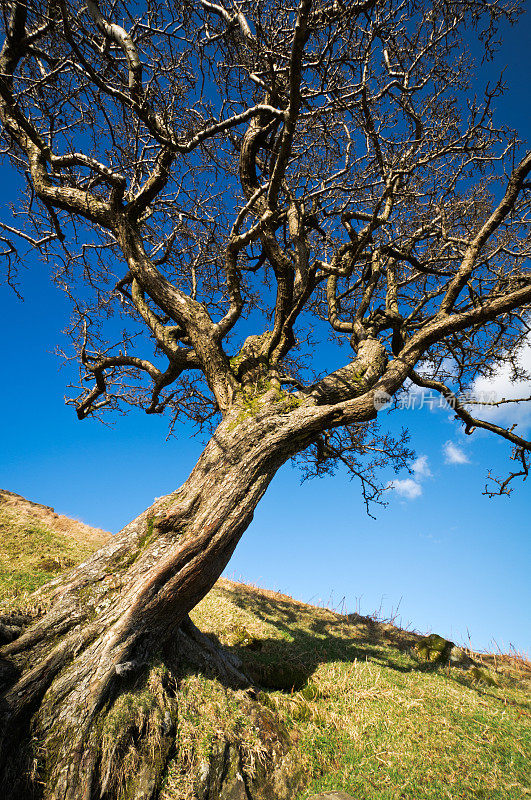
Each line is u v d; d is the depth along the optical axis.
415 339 5.89
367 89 5.30
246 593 10.84
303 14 3.81
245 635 7.14
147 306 7.07
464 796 4.64
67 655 4.19
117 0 4.05
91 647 4.25
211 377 6.11
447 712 6.18
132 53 4.04
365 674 6.83
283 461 5.57
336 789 4.48
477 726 5.97
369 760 4.98
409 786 4.66
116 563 4.82
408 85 5.91
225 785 4.02
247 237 5.48
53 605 4.56
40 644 4.28
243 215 5.63
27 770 3.62
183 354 6.32
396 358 5.91
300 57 4.08
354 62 4.75
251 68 4.95
